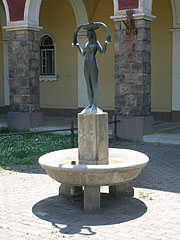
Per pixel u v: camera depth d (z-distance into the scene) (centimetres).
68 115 1822
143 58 1164
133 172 566
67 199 625
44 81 1873
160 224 513
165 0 1545
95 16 1712
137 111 1180
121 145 1112
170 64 1566
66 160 654
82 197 623
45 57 1877
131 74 1181
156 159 927
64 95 1828
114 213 559
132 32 1159
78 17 1705
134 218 537
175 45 1525
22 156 964
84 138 607
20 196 645
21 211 572
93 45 616
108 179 550
